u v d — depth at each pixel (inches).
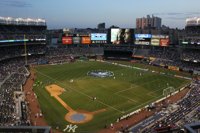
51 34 6988.2
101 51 6018.7
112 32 5757.9
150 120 2132.1
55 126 2033.7
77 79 3693.4
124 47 5851.4
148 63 5206.7
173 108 2415.1
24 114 2167.8
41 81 3531.0
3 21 4584.2
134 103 2647.6
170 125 1908.2
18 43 4886.8
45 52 5457.7
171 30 6131.9
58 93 2962.6
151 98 2834.6
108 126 2054.6
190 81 3695.9
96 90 3117.6
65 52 5802.2
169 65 4753.9
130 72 4261.8
